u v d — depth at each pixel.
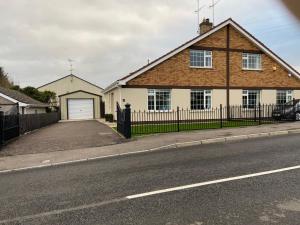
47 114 26.38
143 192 5.61
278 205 4.68
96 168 8.07
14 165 9.14
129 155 10.01
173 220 4.26
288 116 21.05
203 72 22.81
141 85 21.17
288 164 7.38
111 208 4.87
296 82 26.14
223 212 4.47
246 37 24.05
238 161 7.96
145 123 21.00
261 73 24.72
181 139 12.56
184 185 5.94
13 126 14.84
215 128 16.28
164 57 21.62
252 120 21.42
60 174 7.57
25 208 5.07
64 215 4.66
